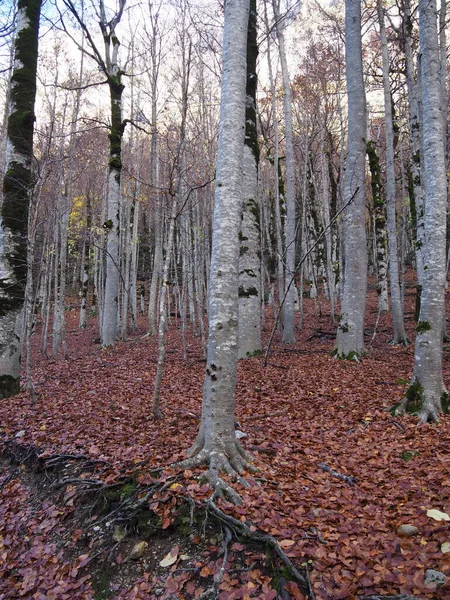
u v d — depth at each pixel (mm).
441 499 3553
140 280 31938
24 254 7840
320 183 25625
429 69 5871
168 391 7488
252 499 3529
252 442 4969
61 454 4777
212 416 4125
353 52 9898
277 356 10367
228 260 4090
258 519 3248
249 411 6246
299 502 3584
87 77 16969
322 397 6961
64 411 6406
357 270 10062
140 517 3566
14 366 7586
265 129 18141
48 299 14891
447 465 4203
